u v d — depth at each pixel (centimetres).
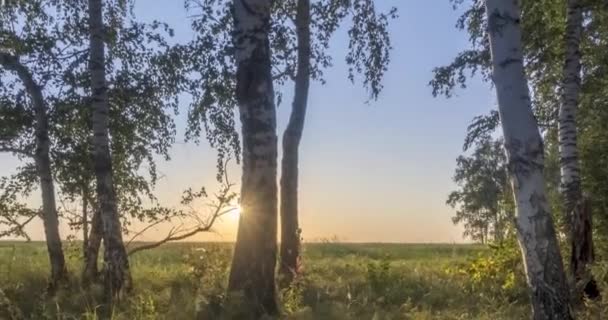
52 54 1455
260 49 1084
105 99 1352
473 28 1549
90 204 1538
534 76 1563
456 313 1117
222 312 977
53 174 1542
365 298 1198
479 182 3578
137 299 1147
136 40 1505
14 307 1042
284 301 1120
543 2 1370
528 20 1409
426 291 1314
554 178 1563
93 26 1360
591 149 1543
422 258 2741
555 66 1498
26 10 1491
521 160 780
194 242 1517
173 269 1684
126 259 1298
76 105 1492
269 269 1049
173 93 1544
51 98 1486
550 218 777
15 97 1479
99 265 1714
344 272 1705
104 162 1331
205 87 1555
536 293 772
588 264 1105
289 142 1597
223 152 1595
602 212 1513
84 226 1552
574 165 1245
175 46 1518
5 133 1461
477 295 1291
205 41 1541
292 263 1521
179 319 1002
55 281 1380
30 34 1437
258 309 1007
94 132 1338
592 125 1569
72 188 1541
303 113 1619
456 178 3797
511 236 1440
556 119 1595
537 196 777
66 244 1568
